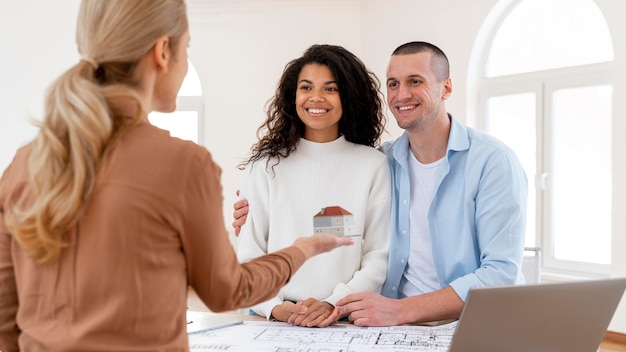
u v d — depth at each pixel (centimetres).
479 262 195
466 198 193
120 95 92
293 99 199
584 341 123
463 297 172
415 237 201
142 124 97
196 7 691
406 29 629
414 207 203
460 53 586
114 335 88
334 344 142
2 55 280
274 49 685
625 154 460
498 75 582
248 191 199
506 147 199
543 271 540
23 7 292
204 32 698
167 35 99
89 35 97
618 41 464
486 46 583
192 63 706
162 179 92
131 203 89
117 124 93
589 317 121
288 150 197
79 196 86
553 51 538
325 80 192
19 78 290
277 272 108
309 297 185
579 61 518
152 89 101
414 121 195
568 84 518
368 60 668
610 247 504
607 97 499
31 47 298
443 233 196
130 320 88
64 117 87
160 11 98
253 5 682
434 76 196
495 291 108
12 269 98
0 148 280
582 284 116
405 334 151
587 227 518
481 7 566
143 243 90
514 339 115
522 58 563
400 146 206
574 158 524
